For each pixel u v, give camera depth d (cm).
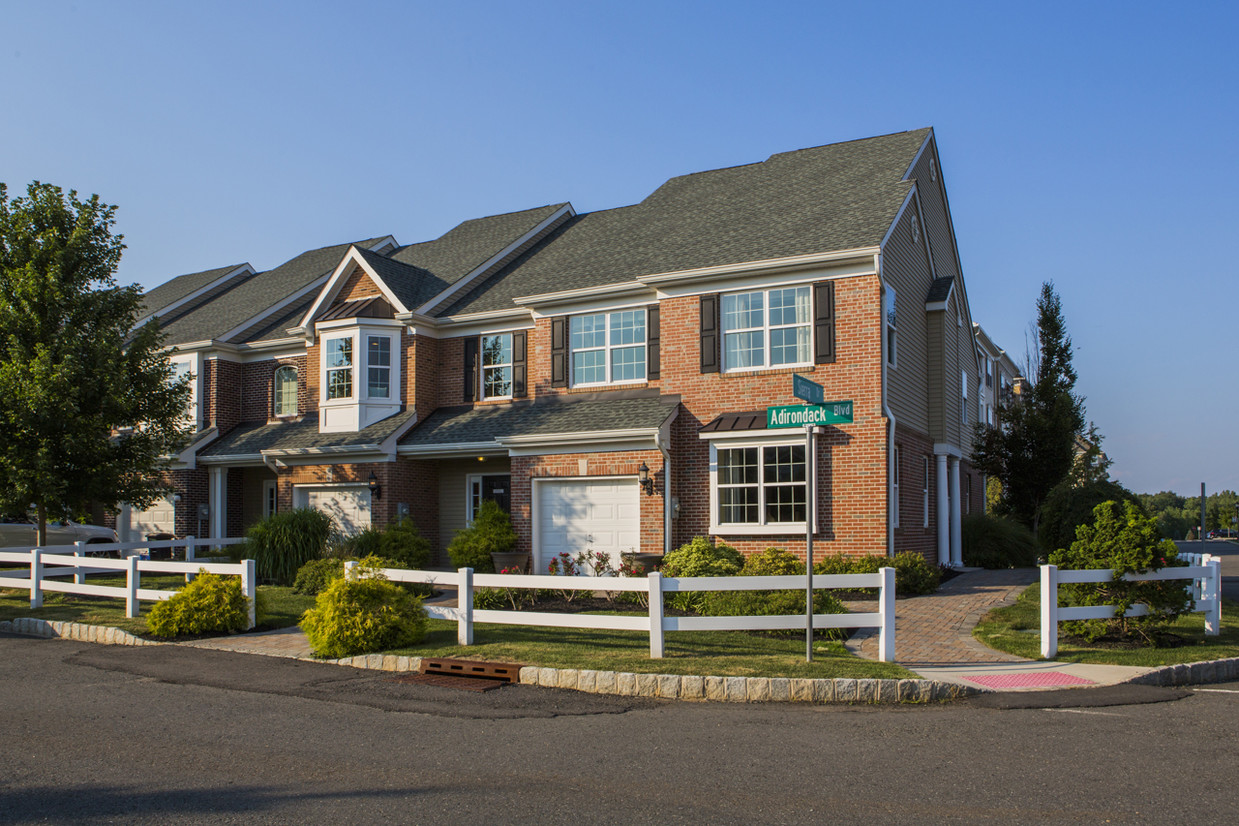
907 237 2162
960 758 712
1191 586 1401
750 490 1956
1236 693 970
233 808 601
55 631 1430
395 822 572
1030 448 2847
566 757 724
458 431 2298
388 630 1195
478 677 1067
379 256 2559
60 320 1873
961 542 2506
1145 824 562
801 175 2444
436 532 2459
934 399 2309
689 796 622
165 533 2684
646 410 2036
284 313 2925
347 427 2428
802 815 582
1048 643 1128
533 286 2384
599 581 1129
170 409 2022
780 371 1950
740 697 948
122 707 920
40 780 666
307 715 880
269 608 1591
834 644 1214
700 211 2442
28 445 1792
